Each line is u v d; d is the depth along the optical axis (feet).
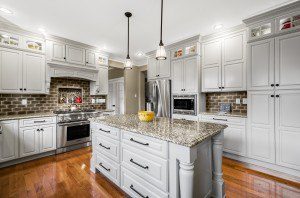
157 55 6.59
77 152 11.01
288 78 7.43
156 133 4.60
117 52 14.98
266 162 8.08
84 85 14.06
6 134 8.58
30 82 10.18
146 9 7.80
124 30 10.21
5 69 9.27
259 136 8.29
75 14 8.21
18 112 10.63
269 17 7.97
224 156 9.98
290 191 6.40
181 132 4.73
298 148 7.16
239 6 7.57
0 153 8.38
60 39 11.37
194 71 11.34
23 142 9.15
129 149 5.71
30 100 11.14
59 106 12.58
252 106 8.53
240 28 9.54
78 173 7.93
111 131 6.55
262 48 8.20
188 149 3.88
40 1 7.09
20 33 9.82
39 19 8.70
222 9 7.84
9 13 8.05
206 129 5.15
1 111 9.98
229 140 9.47
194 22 9.13
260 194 6.21
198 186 4.93
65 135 10.93
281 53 7.62
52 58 11.05
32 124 9.52
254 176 7.61
